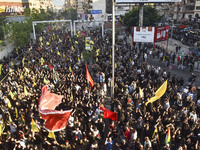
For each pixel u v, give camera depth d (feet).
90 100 42.70
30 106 43.16
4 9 203.51
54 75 61.93
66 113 29.30
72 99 46.16
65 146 30.73
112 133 34.35
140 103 41.11
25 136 35.55
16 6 224.12
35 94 47.55
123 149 30.76
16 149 30.96
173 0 115.14
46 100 33.45
